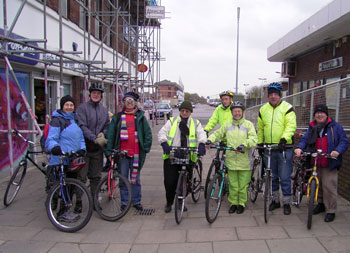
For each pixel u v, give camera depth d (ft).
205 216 14.80
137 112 15.64
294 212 15.01
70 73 30.86
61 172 13.42
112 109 54.03
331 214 13.74
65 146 13.97
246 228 13.17
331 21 23.97
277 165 15.30
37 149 24.47
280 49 36.78
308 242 11.69
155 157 31.14
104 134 15.80
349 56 27.48
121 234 12.75
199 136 15.06
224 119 18.03
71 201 13.69
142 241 12.09
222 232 12.82
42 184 19.77
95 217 14.64
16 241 11.96
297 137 23.40
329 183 13.55
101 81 40.04
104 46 44.32
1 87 21.13
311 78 35.70
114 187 14.87
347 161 16.16
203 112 147.54
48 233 12.74
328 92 19.12
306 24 28.78
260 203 16.63
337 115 17.79
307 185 14.23
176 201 13.48
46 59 23.68
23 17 22.59
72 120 14.47
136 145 15.42
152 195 18.38
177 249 11.38
